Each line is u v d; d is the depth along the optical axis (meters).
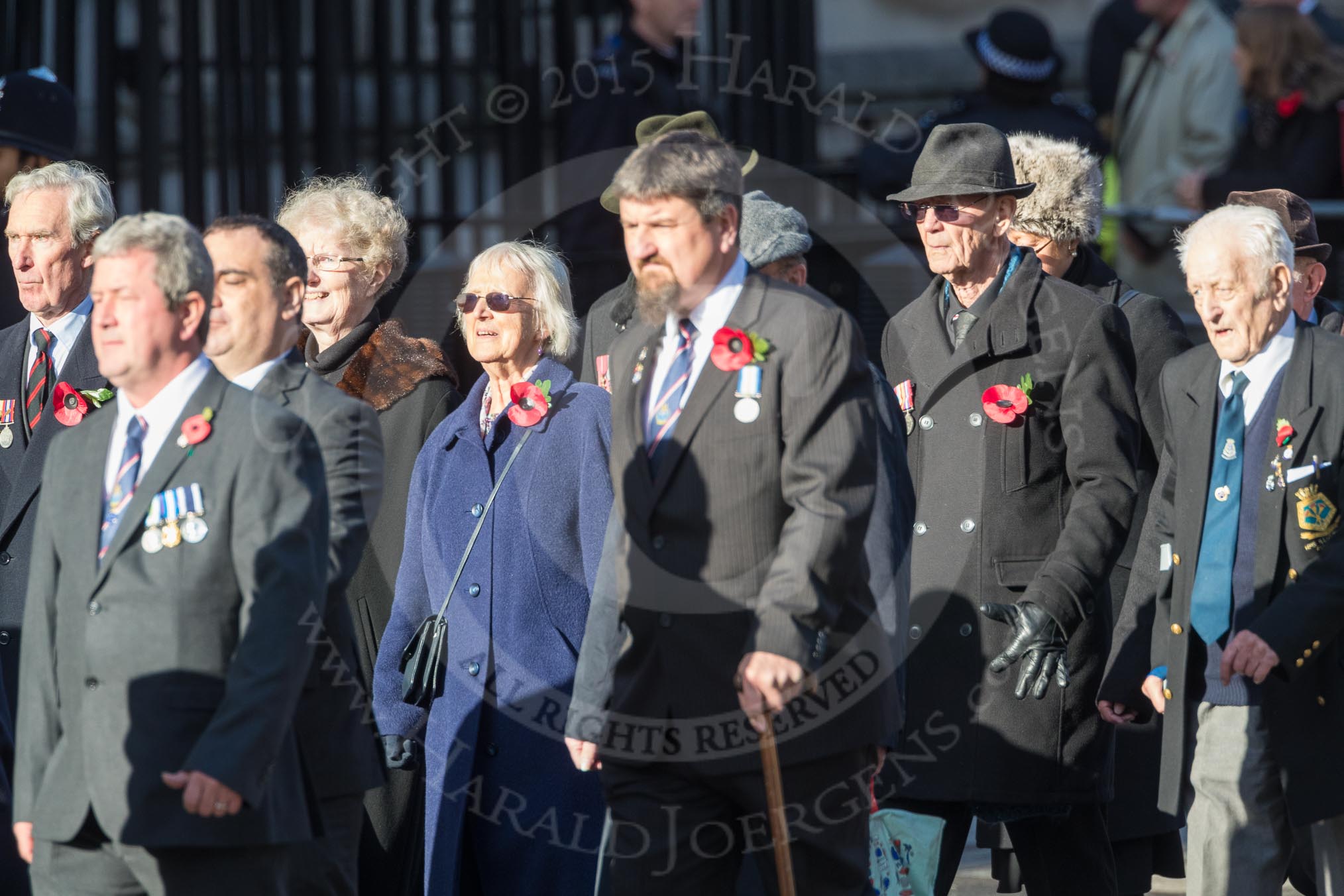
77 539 13.11
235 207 28.11
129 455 13.13
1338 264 27.78
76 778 12.96
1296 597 14.91
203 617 12.79
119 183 27.89
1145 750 18.58
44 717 13.38
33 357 18.44
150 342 12.98
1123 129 32.78
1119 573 18.16
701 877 14.31
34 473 17.83
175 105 33.22
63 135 22.59
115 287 12.95
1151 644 16.39
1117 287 18.73
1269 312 15.59
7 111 22.12
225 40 28.02
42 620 13.39
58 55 28.62
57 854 13.12
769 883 14.51
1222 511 15.74
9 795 17.27
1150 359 18.17
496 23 28.56
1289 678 14.88
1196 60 32.00
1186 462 16.02
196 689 12.73
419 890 17.58
